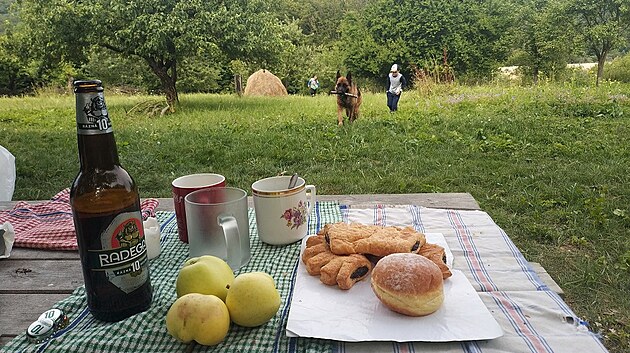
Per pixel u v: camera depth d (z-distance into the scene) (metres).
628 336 2.17
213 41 11.59
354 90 8.10
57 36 11.15
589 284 2.61
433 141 6.19
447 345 0.90
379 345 0.91
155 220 1.41
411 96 12.70
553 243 3.18
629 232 3.26
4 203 1.96
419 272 0.96
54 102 13.04
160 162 5.59
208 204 1.20
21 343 0.95
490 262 1.26
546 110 8.46
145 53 11.13
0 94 19.62
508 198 4.04
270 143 6.45
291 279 1.18
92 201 0.94
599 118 7.64
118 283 0.98
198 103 12.81
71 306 1.07
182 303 0.90
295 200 1.37
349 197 1.94
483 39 25.08
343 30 27.89
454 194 1.93
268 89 18.77
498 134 6.57
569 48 20.53
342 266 1.08
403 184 4.46
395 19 25.98
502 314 1.01
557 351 0.88
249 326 0.97
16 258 1.38
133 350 0.92
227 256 1.19
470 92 11.88
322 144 6.31
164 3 11.35
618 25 19.39
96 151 0.95
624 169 4.62
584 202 3.78
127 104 12.63
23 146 6.61
